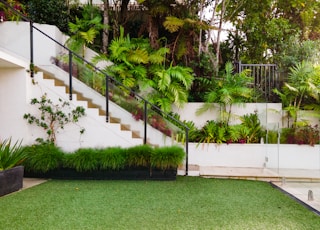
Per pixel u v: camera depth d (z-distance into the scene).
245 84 7.16
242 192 4.43
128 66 7.05
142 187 4.64
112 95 6.11
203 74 7.90
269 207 3.66
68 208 3.48
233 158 6.53
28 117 5.68
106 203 3.72
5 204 3.61
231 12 9.13
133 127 6.05
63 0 8.27
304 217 3.28
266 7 9.33
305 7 9.90
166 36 8.40
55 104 5.83
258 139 6.69
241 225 3.00
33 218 3.11
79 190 4.39
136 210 3.45
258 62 9.57
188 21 7.24
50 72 6.17
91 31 7.35
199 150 6.55
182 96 6.75
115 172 5.20
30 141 5.75
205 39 8.63
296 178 5.36
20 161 4.69
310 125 6.71
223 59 9.46
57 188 4.49
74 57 6.26
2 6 6.51
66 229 2.81
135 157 5.12
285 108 6.87
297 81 6.82
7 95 5.71
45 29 6.75
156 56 7.11
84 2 9.38
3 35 6.59
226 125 6.88
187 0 8.09
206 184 4.93
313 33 10.29
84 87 6.15
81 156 5.15
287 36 9.14
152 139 6.01
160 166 5.14
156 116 6.05
